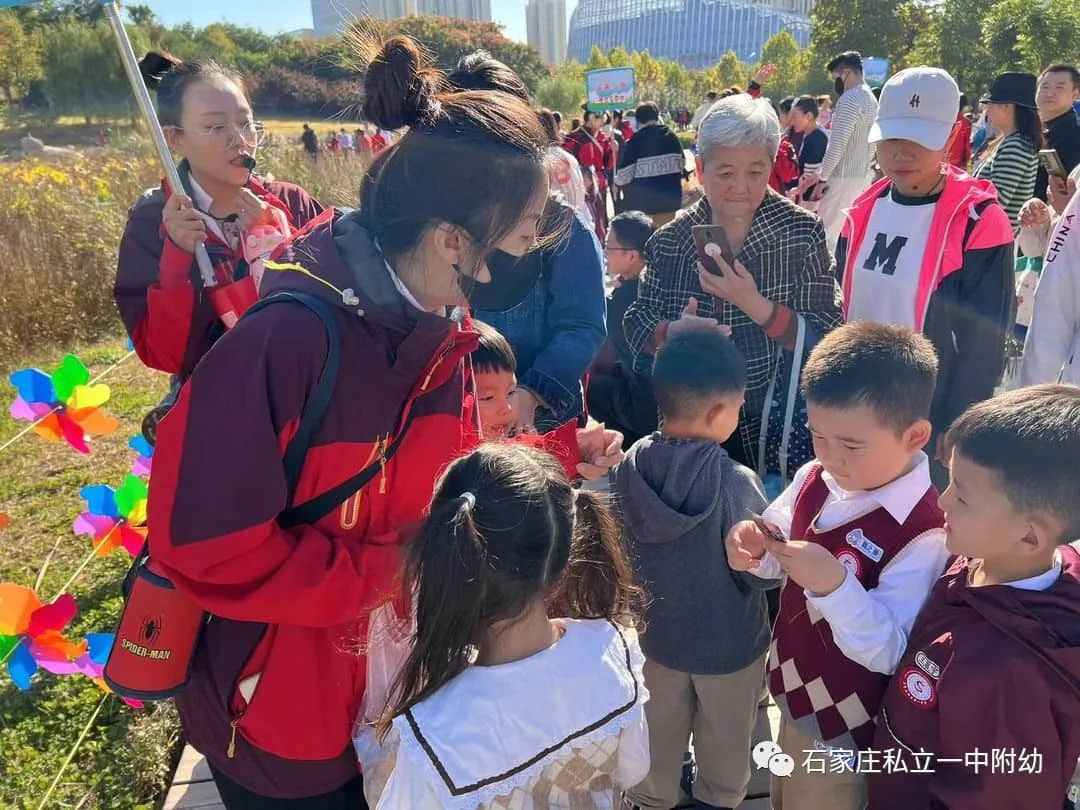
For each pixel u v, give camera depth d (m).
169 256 1.88
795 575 1.45
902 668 1.41
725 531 1.85
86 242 6.38
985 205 2.43
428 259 1.26
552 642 1.33
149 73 2.08
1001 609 1.28
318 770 1.42
